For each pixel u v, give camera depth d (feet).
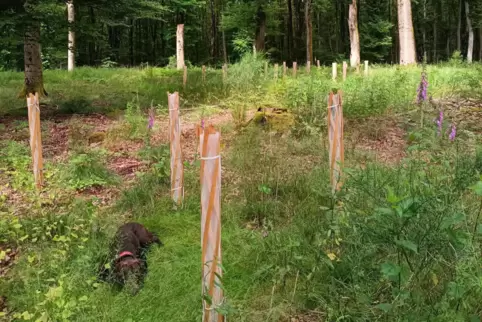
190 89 47.01
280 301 12.74
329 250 14.23
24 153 28.19
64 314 12.26
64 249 15.99
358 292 11.80
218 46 134.62
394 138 28.68
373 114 32.86
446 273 12.03
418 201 10.78
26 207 20.39
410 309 10.74
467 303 10.55
